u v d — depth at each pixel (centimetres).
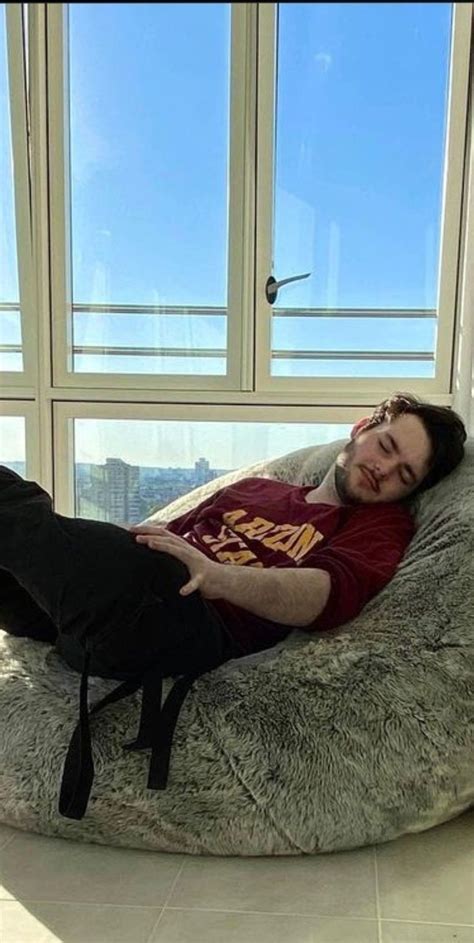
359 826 104
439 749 105
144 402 228
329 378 222
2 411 231
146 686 108
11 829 113
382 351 220
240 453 230
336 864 104
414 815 106
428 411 148
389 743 105
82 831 108
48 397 229
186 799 105
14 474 113
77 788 105
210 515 151
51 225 222
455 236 210
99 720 110
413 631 114
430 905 93
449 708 107
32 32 210
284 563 134
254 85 209
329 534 139
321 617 118
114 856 106
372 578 124
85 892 97
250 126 212
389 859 105
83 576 101
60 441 232
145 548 105
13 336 229
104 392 227
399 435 144
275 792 104
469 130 204
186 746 106
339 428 225
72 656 118
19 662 124
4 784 111
